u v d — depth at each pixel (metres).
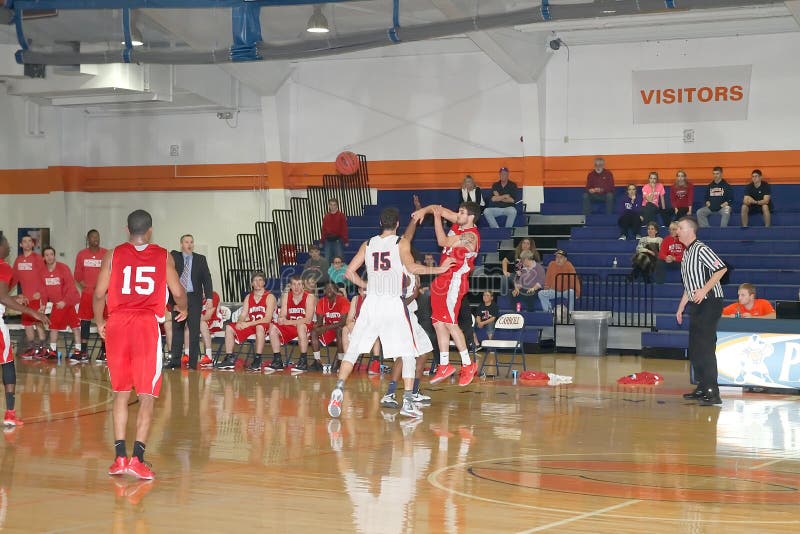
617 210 18.70
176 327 12.93
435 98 20.06
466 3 11.48
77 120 22.20
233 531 4.43
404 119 20.27
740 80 18.02
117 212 22.25
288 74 20.72
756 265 16.45
